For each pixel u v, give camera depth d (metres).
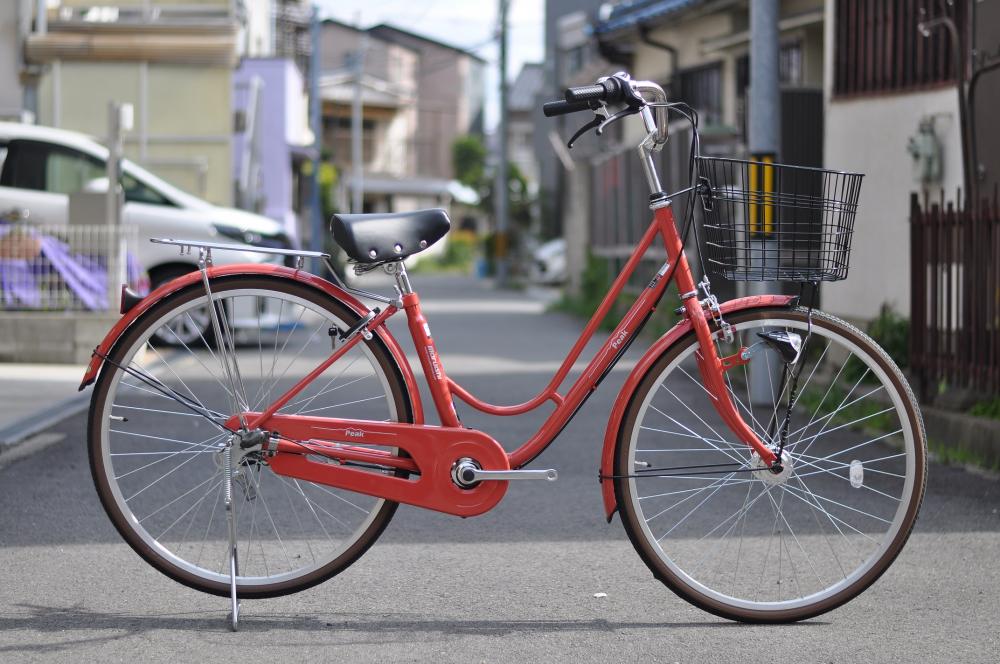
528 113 61.28
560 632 3.19
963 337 6.22
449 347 11.88
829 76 9.62
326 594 3.54
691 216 3.31
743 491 4.92
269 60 23.12
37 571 3.74
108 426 3.31
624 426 3.29
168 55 15.47
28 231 9.61
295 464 3.28
